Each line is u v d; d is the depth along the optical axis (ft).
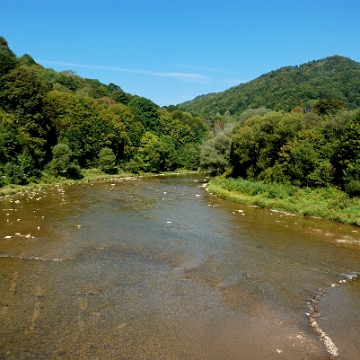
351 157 133.39
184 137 420.36
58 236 85.76
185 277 63.36
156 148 326.44
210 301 54.13
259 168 185.57
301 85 633.20
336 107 255.29
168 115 455.22
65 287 56.95
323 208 123.85
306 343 43.73
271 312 51.55
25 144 200.44
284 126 168.45
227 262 72.28
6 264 66.18
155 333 44.34
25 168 192.34
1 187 160.76
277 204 135.44
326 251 82.12
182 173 341.41
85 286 57.62
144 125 386.52
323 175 142.61
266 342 43.60
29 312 48.39
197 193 177.27
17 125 209.46
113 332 44.14
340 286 62.49
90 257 71.92
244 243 86.53
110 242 82.69
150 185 212.84
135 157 317.63
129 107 392.06
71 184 205.77
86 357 38.96
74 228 94.12
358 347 43.34
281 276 65.92
